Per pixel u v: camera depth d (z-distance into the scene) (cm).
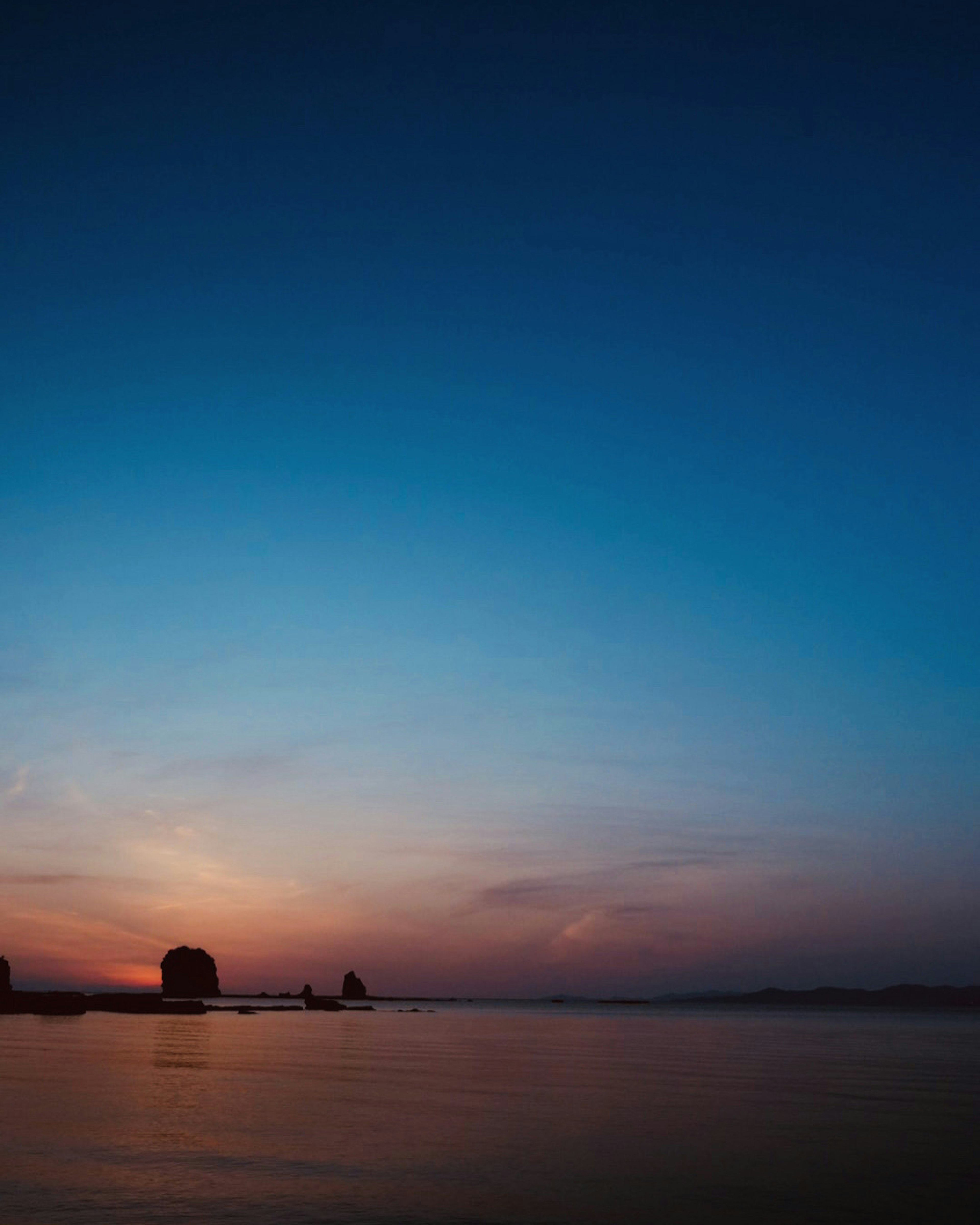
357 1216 2252
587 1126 3694
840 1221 2291
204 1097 4406
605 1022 18575
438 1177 2691
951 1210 2403
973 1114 4181
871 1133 3603
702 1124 3816
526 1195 2492
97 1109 3909
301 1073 5825
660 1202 2442
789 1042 10900
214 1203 2344
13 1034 9556
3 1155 2916
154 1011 17262
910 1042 11238
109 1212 2250
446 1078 5694
